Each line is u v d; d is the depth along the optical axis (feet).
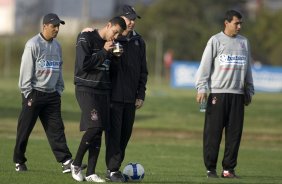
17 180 124.88
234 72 140.46
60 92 140.15
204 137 142.61
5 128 259.80
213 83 141.18
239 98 141.59
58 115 139.33
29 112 137.28
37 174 133.18
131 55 126.72
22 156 139.64
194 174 149.89
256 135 272.51
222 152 211.41
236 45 140.97
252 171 163.84
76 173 124.67
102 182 123.34
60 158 138.10
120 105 126.00
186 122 308.19
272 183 132.26
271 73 522.88
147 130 271.90
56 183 121.70
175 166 166.91
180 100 402.93
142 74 130.00
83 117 122.31
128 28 125.59
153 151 201.26
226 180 133.80
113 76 125.90
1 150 181.37
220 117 140.97
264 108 372.79
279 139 265.34
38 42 135.85
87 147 122.93
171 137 257.55
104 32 122.31
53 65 137.49
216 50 140.77
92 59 120.06
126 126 128.47
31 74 135.85
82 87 122.52
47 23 135.54
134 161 174.81
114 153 126.00
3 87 469.57
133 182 126.31
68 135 247.50
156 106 366.22
